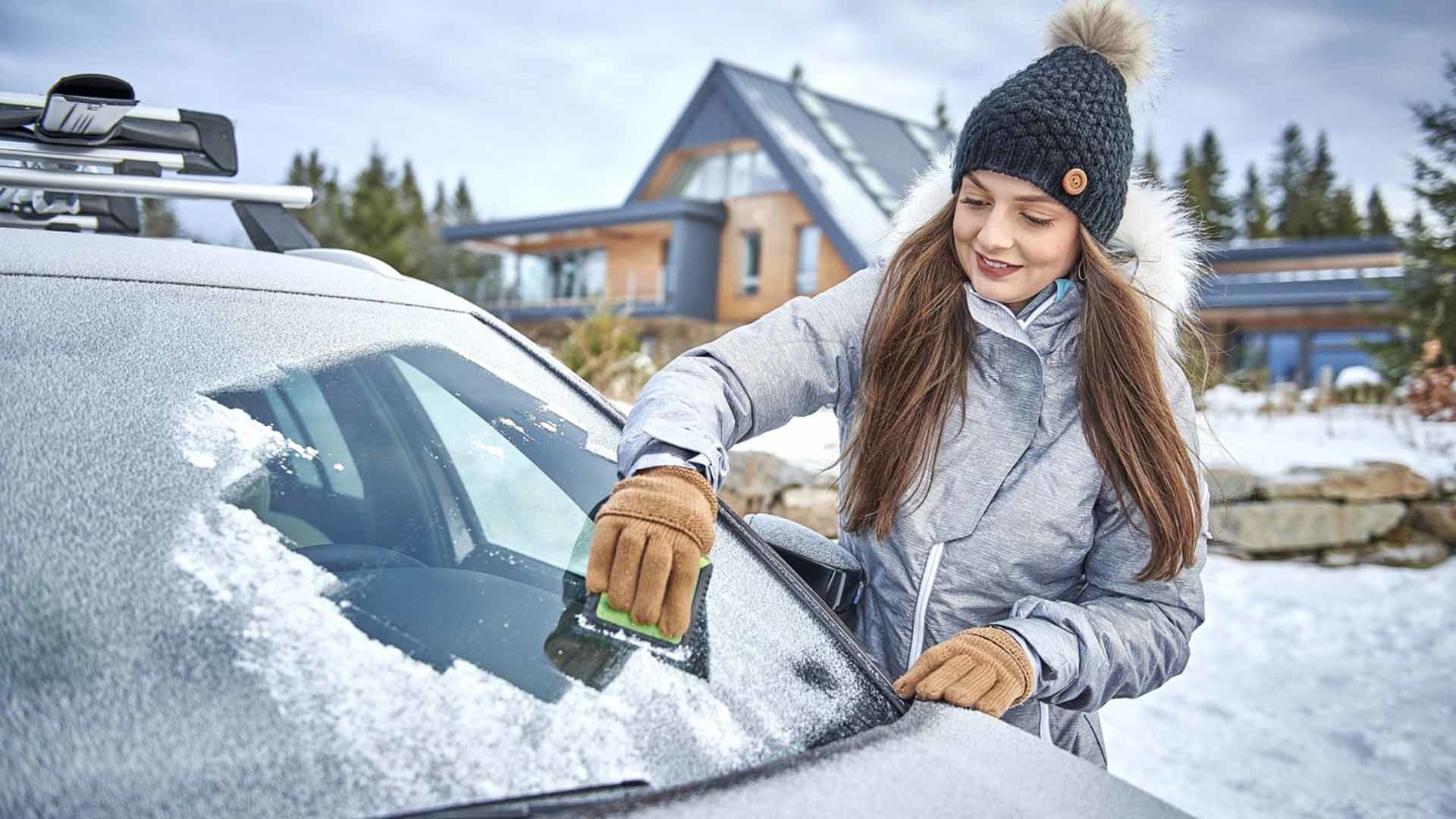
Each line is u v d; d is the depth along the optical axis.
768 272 25.23
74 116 1.50
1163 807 0.89
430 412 1.19
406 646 0.88
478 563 1.02
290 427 1.06
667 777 0.84
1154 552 1.37
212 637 0.81
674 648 0.99
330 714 0.79
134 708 0.74
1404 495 6.79
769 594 1.14
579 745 0.84
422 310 1.37
